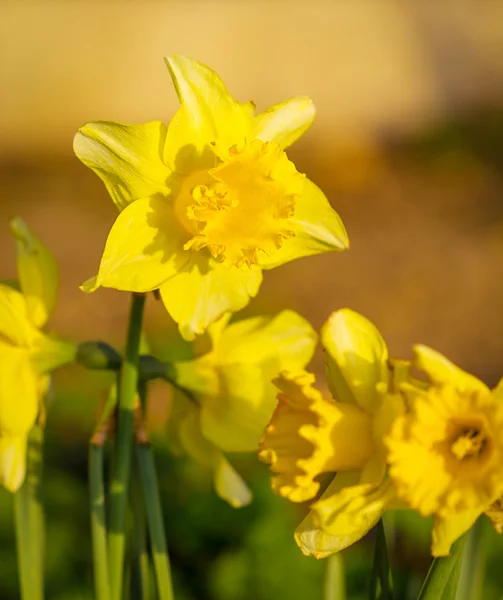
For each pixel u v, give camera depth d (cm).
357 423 80
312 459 79
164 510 124
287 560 115
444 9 472
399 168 415
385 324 269
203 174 83
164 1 448
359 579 114
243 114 84
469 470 78
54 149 423
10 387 83
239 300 83
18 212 355
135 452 85
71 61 437
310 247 83
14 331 83
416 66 455
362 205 377
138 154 82
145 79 438
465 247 324
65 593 113
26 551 84
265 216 83
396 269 304
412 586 93
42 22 439
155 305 263
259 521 119
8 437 83
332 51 450
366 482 79
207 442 87
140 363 85
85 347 84
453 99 449
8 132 423
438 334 264
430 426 78
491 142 427
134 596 85
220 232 83
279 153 82
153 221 83
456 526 78
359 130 434
